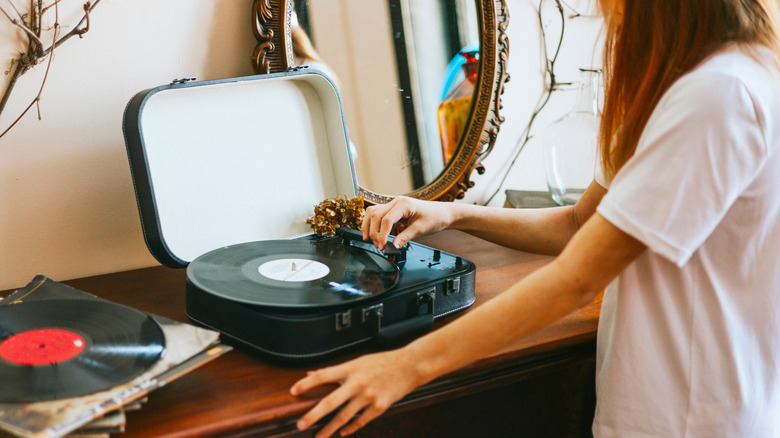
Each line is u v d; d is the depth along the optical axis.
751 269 0.83
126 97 1.18
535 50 1.60
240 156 1.21
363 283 0.99
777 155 0.77
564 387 1.17
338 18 1.30
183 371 0.77
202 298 0.97
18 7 1.07
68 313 0.86
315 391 0.84
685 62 0.78
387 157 1.41
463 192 1.52
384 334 0.94
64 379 0.72
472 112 1.51
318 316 0.88
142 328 0.83
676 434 0.87
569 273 0.76
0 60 1.07
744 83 0.71
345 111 1.34
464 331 0.79
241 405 0.81
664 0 0.79
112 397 0.71
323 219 1.21
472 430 1.11
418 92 1.42
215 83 1.11
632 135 0.84
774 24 0.80
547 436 1.19
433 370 0.80
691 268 0.83
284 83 1.25
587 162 1.49
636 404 0.88
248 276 1.00
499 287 1.19
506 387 1.11
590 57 1.69
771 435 0.91
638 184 0.73
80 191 1.18
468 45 1.47
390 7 1.35
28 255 1.16
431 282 1.02
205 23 1.22
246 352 0.94
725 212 0.74
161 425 0.76
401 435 1.03
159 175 1.12
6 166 1.11
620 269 0.76
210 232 1.18
